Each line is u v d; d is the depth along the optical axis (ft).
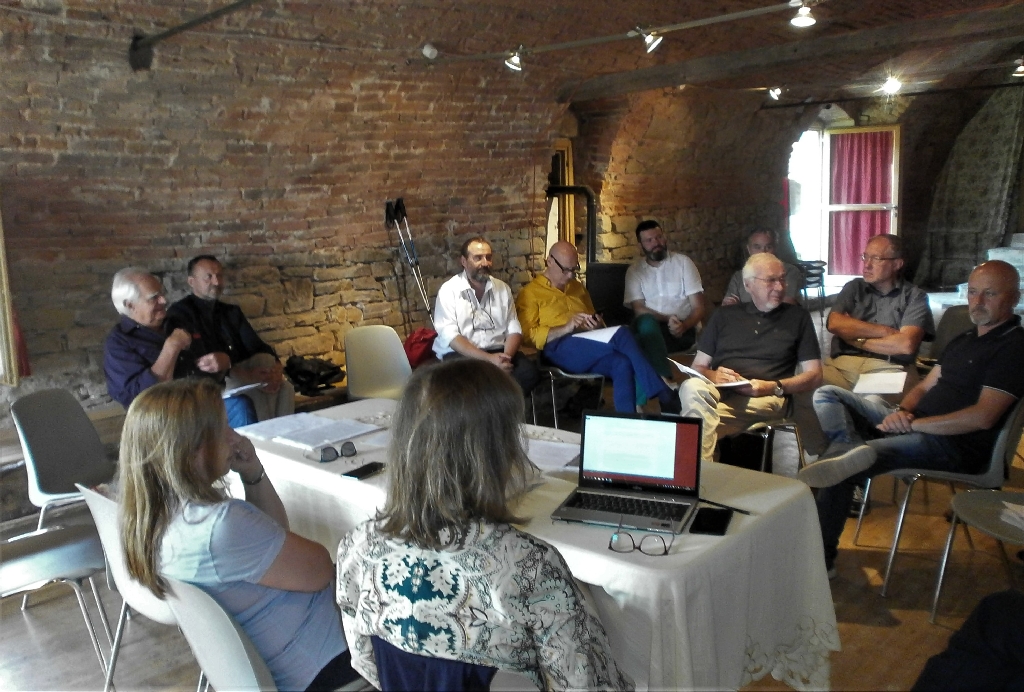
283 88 13.87
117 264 13.80
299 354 16.72
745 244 28.35
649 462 6.84
